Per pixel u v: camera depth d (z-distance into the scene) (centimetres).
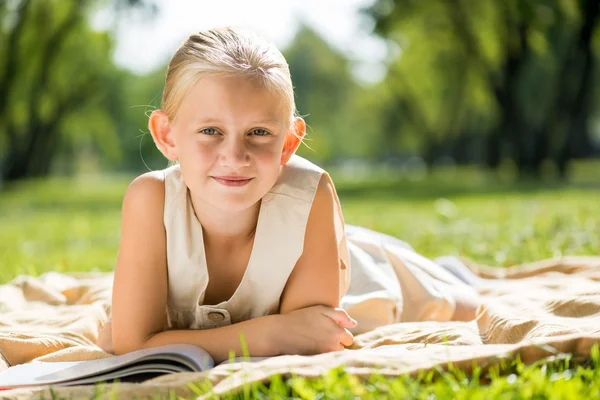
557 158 2506
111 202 1991
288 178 270
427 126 4166
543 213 943
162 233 267
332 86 4975
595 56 2819
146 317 267
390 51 3797
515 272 456
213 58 237
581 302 302
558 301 310
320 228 271
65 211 1628
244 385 199
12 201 2125
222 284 276
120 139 5100
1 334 299
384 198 1733
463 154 4628
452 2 2511
